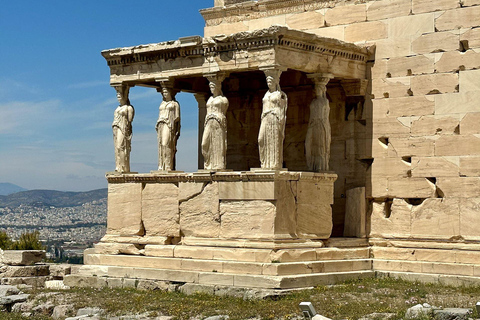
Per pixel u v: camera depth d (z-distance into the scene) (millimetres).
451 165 22469
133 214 24141
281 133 21562
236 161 26562
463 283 21516
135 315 19297
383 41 23750
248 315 18453
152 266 23062
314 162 22969
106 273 23609
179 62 23500
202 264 22000
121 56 24562
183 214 23031
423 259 22672
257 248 21312
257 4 25938
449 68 22625
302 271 21172
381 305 18703
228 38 22234
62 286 24625
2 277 26438
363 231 23797
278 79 21703
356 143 24125
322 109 22875
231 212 22016
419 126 23031
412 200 23281
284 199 21500
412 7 23297
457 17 22562
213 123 22562
